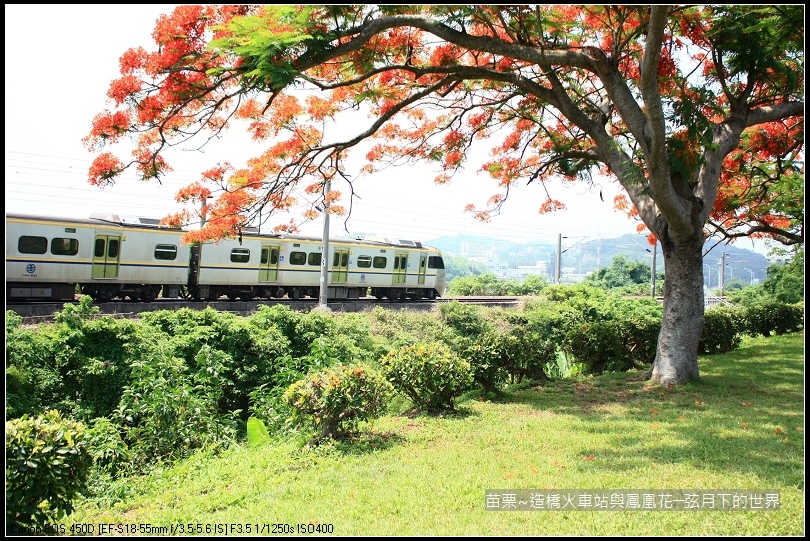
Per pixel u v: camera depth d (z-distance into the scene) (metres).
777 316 17.61
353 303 25.73
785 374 10.59
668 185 8.46
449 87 10.17
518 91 10.66
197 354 11.88
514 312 23.42
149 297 21.62
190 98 7.67
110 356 11.32
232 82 7.91
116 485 6.36
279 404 9.83
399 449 6.57
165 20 7.21
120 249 20.03
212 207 10.18
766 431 6.86
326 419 7.05
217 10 7.28
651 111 7.74
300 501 5.13
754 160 13.41
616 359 12.00
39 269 18.20
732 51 9.51
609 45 10.28
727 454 5.99
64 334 11.09
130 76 7.40
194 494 5.69
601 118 10.56
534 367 10.80
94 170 8.13
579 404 8.78
